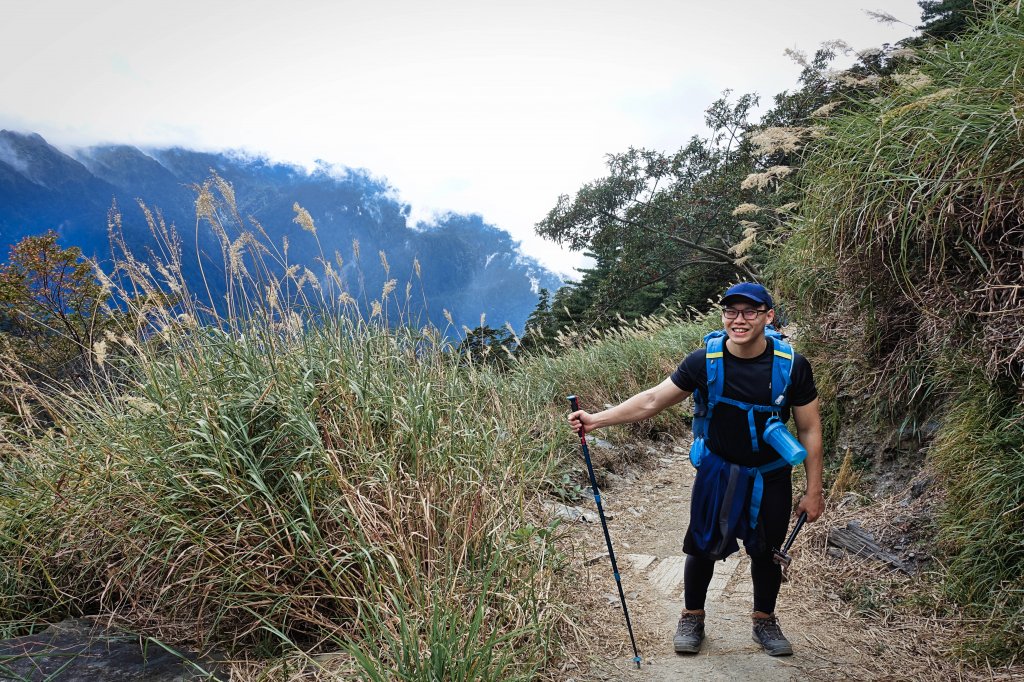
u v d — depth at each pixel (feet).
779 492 8.63
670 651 9.39
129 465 9.38
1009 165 9.64
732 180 63.31
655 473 19.83
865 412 14.01
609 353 28.12
